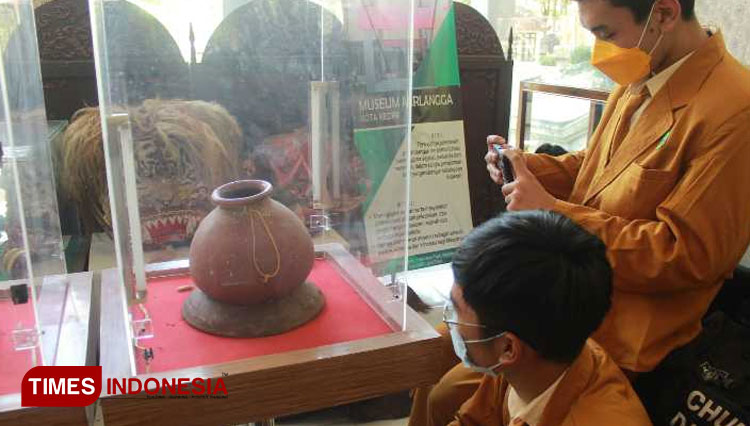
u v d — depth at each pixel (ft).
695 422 3.55
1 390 2.71
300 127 3.75
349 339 3.22
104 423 2.73
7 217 2.74
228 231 3.14
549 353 2.93
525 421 3.23
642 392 3.91
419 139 6.44
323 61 3.69
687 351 3.75
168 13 3.09
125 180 2.84
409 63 3.20
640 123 3.96
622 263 3.70
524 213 3.05
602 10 3.67
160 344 3.08
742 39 5.73
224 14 3.34
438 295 6.82
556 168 5.04
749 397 3.43
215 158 3.44
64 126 5.26
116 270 4.23
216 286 3.16
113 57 2.76
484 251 2.87
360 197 3.73
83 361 3.00
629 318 3.85
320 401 3.08
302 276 3.34
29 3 3.21
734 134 3.47
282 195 3.88
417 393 4.51
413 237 6.59
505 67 7.00
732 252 3.64
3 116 2.63
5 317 2.85
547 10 8.19
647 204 3.81
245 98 3.54
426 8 6.26
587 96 6.10
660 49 3.76
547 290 2.76
